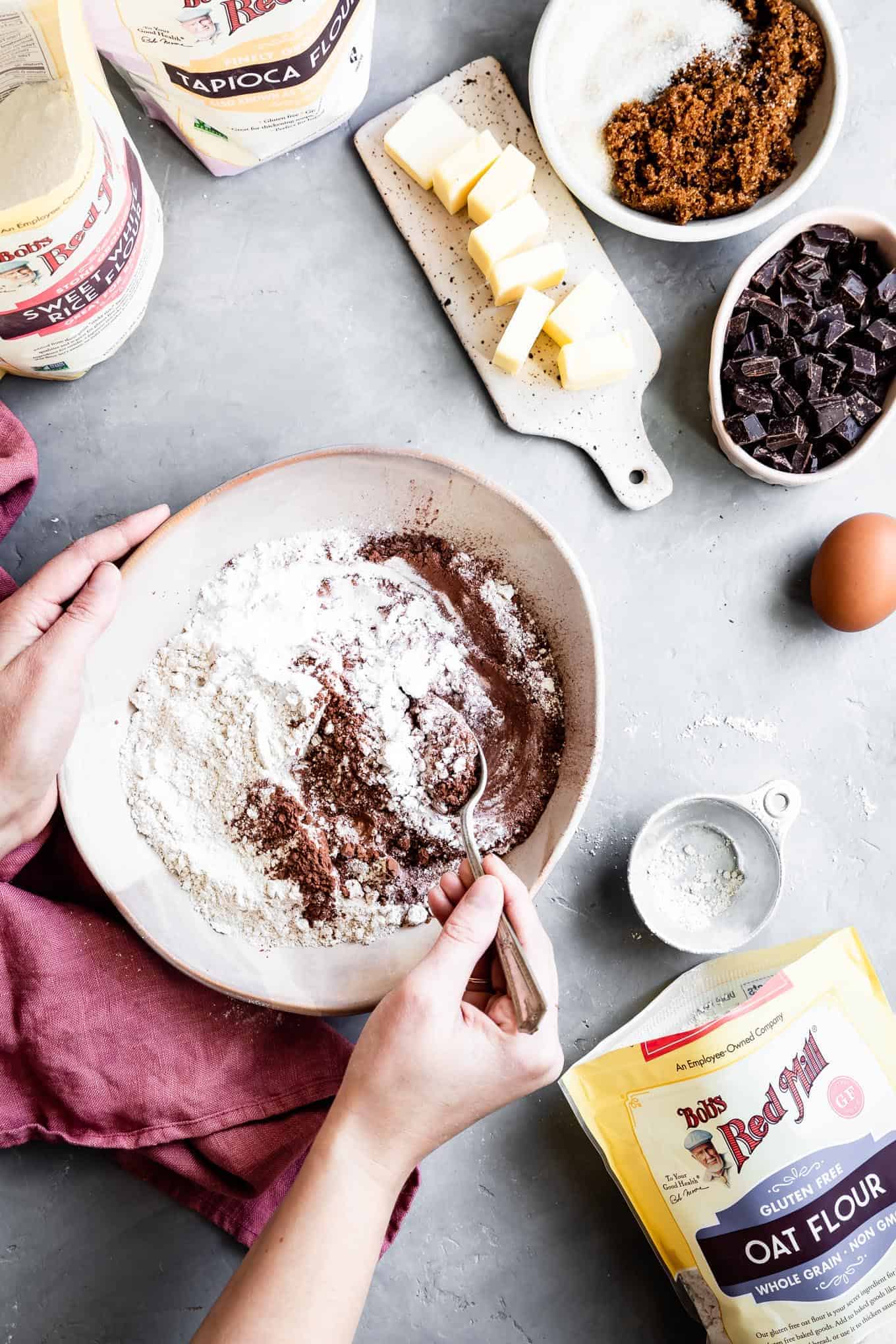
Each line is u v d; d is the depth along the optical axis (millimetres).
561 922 1162
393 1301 1137
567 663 1052
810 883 1179
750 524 1170
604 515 1162
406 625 1062
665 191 1089
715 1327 1094
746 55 1085
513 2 1131
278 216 1136
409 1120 821
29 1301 1104
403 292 1143
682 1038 1067
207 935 1039
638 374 1134
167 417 1132
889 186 1168
